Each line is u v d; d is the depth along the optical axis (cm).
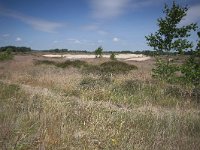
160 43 1273
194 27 1236
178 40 1230
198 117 659
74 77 1307
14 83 1213
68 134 460
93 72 1772
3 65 2573
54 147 414
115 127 539
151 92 1019
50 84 1177
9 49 3741
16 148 392
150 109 760
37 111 579
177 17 1227
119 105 858
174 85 1176
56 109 612
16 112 600
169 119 615
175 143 462
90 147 430
